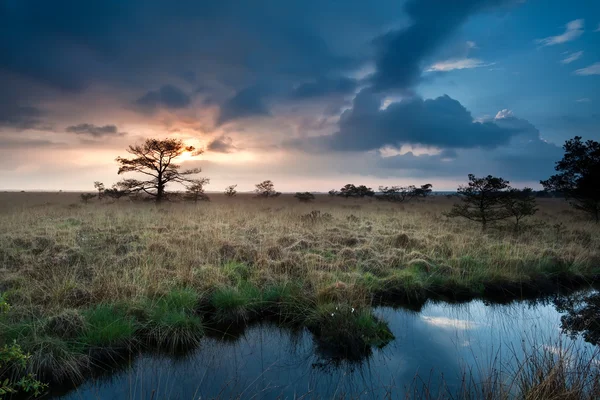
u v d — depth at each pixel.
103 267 7.73
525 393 3.85
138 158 26.73
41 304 5.94
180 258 8.57
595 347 5.52
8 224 13.18
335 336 5.56
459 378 4.66
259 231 12.79
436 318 6.79
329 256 9.72
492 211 14.55
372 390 4.39
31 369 4.35
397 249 10.29
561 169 17.91
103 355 5.02
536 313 7.09
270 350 5.50
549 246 11.24
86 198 29.19
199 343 5.66
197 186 29.25
